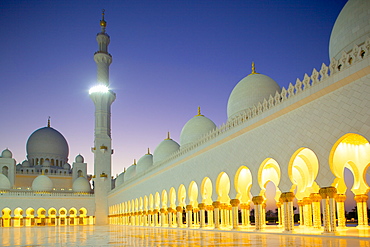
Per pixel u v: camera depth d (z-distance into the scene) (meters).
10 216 59.03
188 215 30.75
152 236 20.28
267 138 20.61
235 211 23.75
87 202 64.00
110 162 65.50
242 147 23.30
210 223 31.11
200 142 29.77
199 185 29.30
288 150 18.62
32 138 74.50
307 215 25.56
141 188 47.03
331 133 15.88
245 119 23.42
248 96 29.02
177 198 33.91
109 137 65.81
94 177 64.44
